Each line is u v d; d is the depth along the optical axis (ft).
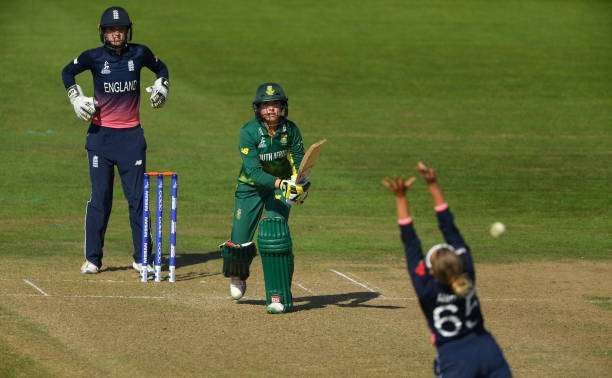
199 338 118.11
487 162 255.09
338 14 437.58
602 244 183.62
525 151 267.80
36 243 175.11
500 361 83.51
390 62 368.48
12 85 322.34
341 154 259.60
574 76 355.56
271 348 114.83
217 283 148.05
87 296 136.67
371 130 287.48
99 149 153.48
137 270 155.12
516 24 426.10
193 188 225.97
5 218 196.13
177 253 171.53
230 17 428.15
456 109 314.55
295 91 329.31
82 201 213.25
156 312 129.39
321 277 153.07
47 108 301.22
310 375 105.60
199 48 377.50
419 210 211.00
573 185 234.58
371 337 120.06
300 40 394.32
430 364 110.22
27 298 134.00
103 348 113.09
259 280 151.23
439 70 360.48
